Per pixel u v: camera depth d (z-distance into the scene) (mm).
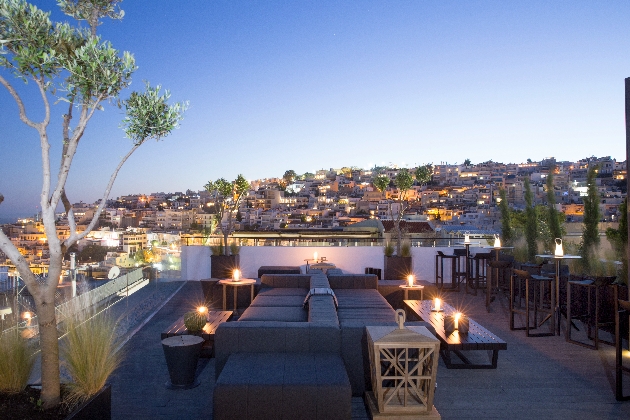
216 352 3955
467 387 4418
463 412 3834
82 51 2789
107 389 3148
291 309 6016
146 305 8352
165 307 8289
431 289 8133
